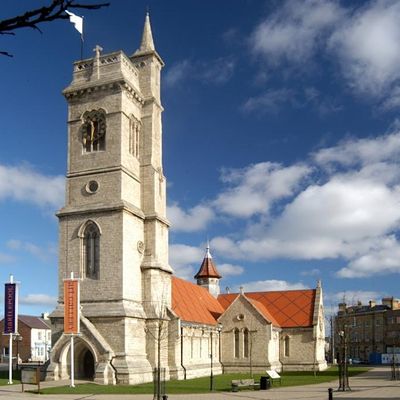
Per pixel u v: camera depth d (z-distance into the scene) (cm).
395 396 4697
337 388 5678
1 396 4647
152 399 4375
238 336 8825
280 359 9456
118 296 6512
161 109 7931
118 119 7050
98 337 6266
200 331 8031
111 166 6962
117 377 6119
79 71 7469
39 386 5369
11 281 6178
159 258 7250
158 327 6481
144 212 7300
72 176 7144
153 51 7812
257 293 10381
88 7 796
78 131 7256
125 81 7094
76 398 4516
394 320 15988
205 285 11150
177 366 6956
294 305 9894
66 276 6838
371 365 13212
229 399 4394
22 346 13100
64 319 5988
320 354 9831
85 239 6894
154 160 7556
